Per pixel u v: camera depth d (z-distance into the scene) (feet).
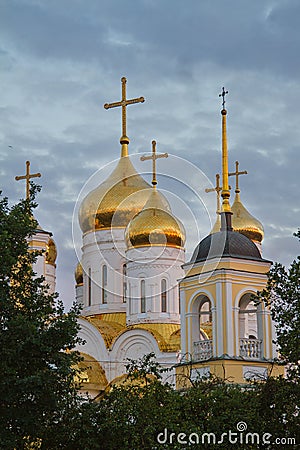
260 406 142.92
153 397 142.00
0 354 131.34
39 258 208.44
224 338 189.06
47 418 136.26
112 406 141.90
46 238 209.46
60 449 140.26
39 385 130.52
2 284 138.72
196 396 142.31
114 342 220.43
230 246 195.00
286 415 142.51
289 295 144.15
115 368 219.41
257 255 197.57
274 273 146.92
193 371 189.98
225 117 209.05
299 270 144.97
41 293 145.28
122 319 235.40
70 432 138.62
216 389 145.79
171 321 225.76
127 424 137.90
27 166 224.12
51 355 134.82
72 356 137.90
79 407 142.20
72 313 138.92
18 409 132.05
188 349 195.83
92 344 223.10
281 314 144.46
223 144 207.31
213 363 187.83
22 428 132.87
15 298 142.20
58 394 136.98
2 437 130.82
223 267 192.44
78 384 146.61
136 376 146.92
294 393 141.49
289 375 147.23
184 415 140.77
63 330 135.85
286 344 141.69
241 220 272.10
